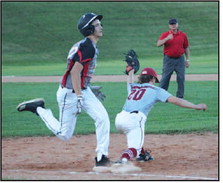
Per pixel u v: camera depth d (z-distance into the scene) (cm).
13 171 2052
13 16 11169
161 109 3731
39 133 3036
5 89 5066
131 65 2248
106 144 2097
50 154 2472
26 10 11481
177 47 4053
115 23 10912
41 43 10044
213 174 1945
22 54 9469
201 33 10400
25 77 6359
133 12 11438
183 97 4153
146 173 1978
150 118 3406
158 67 7350
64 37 10362
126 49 9650
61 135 2156
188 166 2133
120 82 5306
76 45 2055
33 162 2286
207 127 3036
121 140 2792
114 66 7762
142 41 10088
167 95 2075
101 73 6469
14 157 2405
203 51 9375
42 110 2206
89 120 3456
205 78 5472
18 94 4697
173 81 5388
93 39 2091
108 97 4297
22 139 2884
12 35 10369
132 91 2153
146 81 2164
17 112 3781
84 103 2088
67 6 11831
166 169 2075
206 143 2642
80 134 3003
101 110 2089
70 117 2123
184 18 11106
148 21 11006
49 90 4938
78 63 2019
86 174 1959
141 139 2077
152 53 9394
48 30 10638
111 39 10119
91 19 2070
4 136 2972
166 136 2858
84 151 2533
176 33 4062
